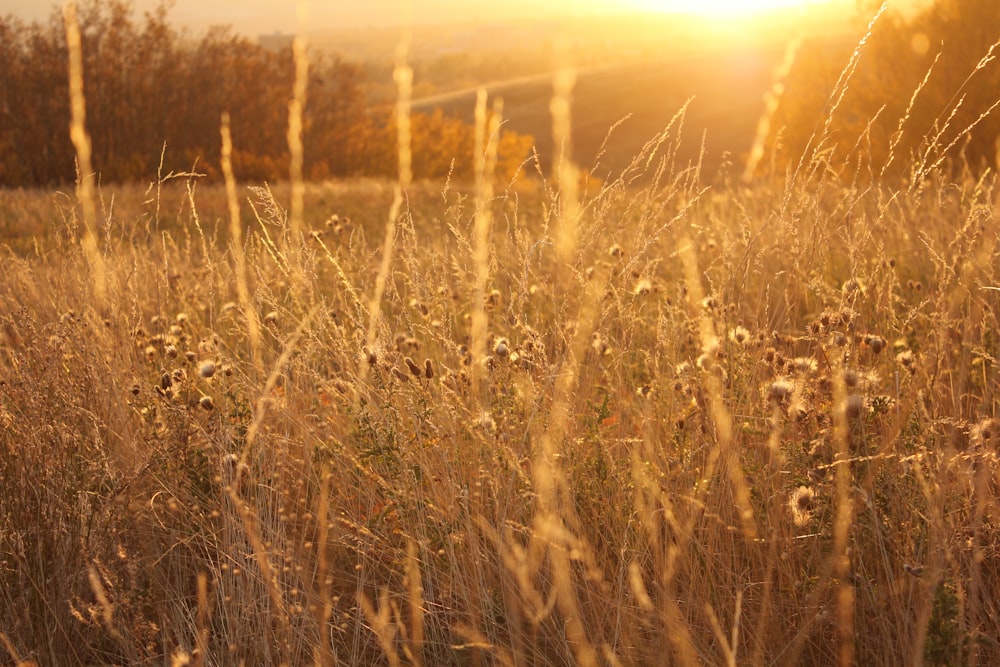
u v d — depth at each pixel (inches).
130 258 161.9
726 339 113.8
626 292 129.3
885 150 469.1
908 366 106.3
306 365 122.0
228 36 1316.4
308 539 110.3
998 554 86.0
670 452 106.7
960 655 73.3
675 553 84.1
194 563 107.7
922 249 154.6
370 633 95.7
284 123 1407.5
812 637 86.7
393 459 104.9
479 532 97.5
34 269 173.5
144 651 94.1
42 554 101.7
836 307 133.5
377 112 1702.8
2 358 130.2
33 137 1179.9
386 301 154.1
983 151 431.5
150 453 113.1
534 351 112.3
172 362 142.5
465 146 1754.4
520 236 141.1
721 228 194.1
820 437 95.3
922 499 89.7
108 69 1206.3
